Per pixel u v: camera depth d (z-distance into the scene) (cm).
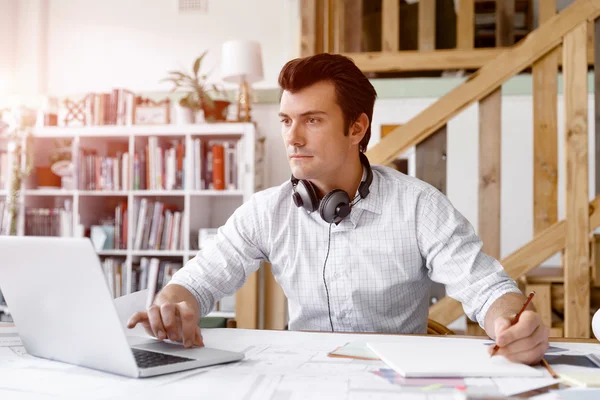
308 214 133
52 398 63
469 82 207
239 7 406
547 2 242
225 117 359
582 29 205
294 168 120
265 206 137
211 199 393
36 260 76
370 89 126
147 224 353
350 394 64
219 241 136
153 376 73
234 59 332
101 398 63
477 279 113
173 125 348
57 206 390
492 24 290
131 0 417
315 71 117
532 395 63
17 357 86
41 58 418
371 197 130
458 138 388
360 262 130
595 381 68
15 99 410
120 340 71
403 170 356
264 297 340
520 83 380
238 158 344
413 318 134
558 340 99
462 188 387
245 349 90
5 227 361
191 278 125
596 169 206
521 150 381
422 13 245
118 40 416
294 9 398
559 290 221
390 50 241
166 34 412
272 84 397
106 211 385
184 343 87
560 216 367
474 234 124
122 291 352
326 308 133
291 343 95
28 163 360
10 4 419
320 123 117
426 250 126
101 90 414
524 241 380
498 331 81
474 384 68
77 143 357
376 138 387
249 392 65
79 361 79
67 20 421
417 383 69
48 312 79
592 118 363
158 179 353
